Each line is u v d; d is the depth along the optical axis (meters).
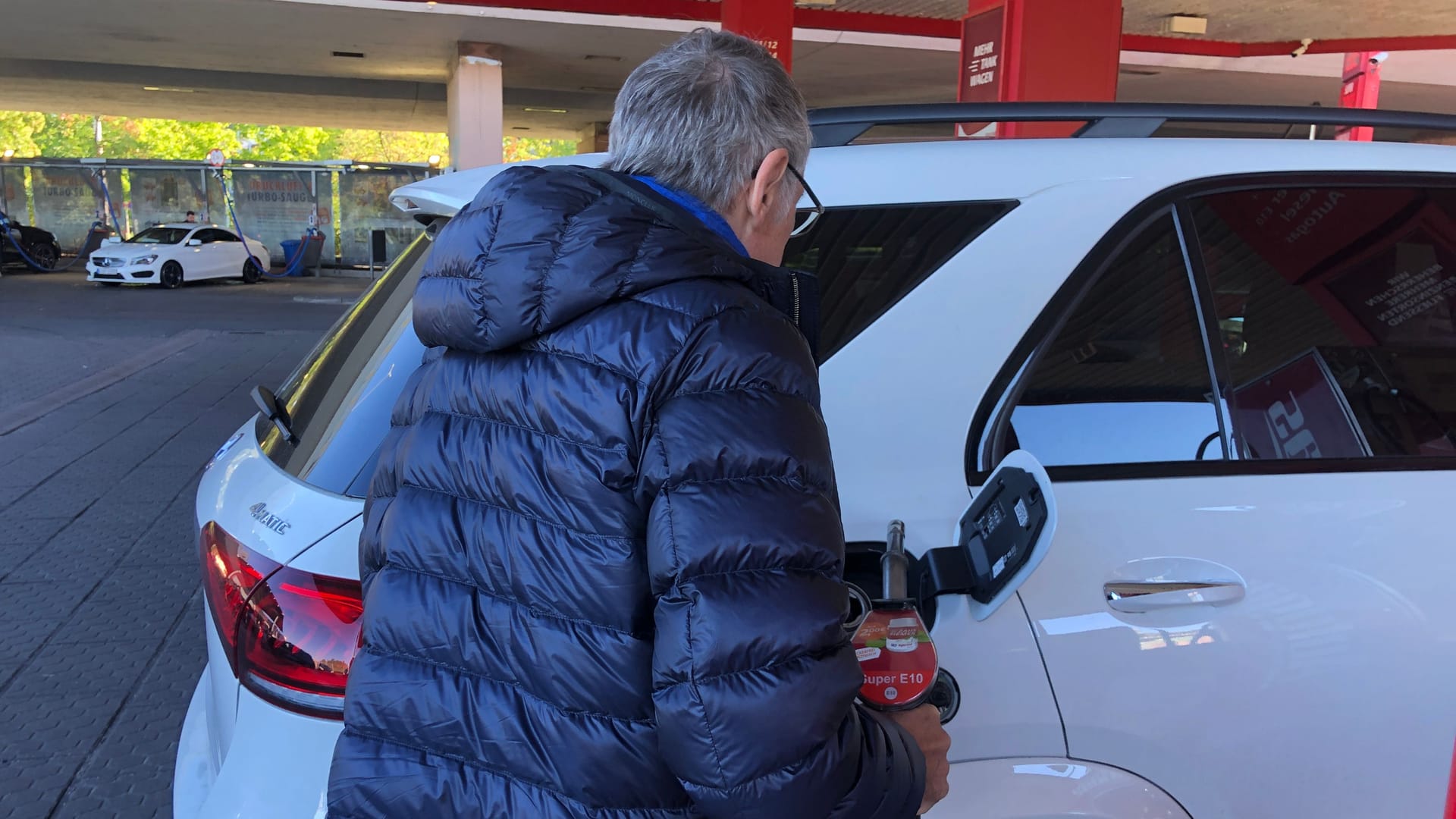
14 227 22.66
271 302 18.45
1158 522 1.70
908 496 1.65
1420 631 1.75
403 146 48.22
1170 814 1.66
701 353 1.07
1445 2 11.62
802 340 1.15
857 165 1.81
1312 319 1.92
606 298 1.09
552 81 20.03
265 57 17.83
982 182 1.81
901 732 1.25
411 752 1.19
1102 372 1.78
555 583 1.09
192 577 4.90
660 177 1.21
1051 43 5.99
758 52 1.24
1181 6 12.26
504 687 1.14
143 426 7.99
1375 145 2.03
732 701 1.01
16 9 14.08
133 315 15.59
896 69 18.09
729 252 1.16
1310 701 1.70
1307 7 12.02
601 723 1.09
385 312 2.00
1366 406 1.90
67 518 5.71
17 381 9.69
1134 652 1.64
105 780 3.21
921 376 1.70
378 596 1.23
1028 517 1.48
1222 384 1.83
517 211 1.14
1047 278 1.78
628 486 1.08
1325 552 1.74
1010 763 1.59
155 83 19.67
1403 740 1.75
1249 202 1.92
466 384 1.20
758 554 1.03
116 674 3.90
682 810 1.12
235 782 1.53
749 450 1.04
